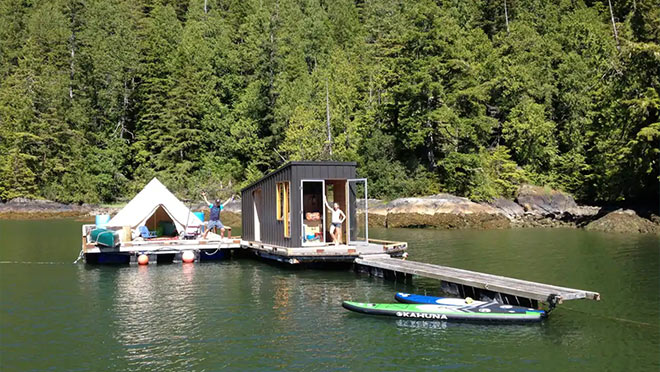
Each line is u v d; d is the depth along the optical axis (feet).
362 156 178.40
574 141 170.91
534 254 82.02
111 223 85.05
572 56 185.26
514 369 32.73
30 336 40.19
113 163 217.56
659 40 152.46
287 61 231.30
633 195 139.85
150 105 226.58
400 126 172.14
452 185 160.25
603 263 71.97
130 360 34.86
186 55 233.96
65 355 35.96
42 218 179.63
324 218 72.13
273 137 211.00
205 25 280.72
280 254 68.59
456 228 136.36
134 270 70.49
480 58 199.93
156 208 88.12
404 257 71.97
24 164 199.21
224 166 214.48
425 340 38.63
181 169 211.61
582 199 160.86
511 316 42.68
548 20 230.68
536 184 164.66
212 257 81.97
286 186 71.61
